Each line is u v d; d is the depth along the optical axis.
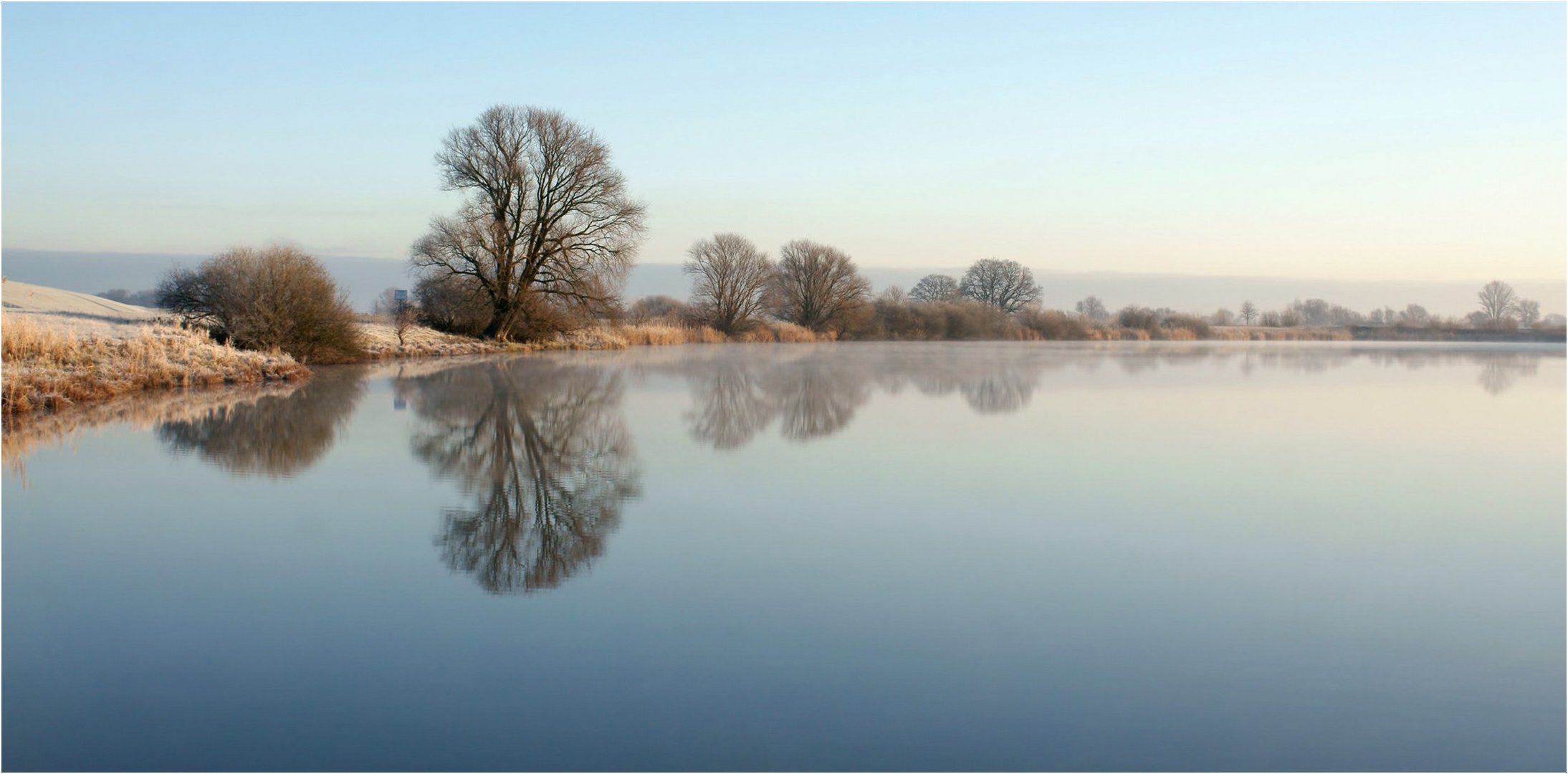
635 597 7.15
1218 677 5.80
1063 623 6.70
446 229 45.81
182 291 33.31
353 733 5.04
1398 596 7.40
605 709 5.30
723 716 5.23
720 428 16.34
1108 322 113.06
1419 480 12.10
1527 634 6.57
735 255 73.06
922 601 7.12
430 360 37.09
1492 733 5.13
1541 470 12.92
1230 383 27.72
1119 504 10.51
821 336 81.50
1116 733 5.08
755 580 7.57
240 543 8.66
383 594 7.21
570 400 20.97
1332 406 21.16
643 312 79.94
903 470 12.36
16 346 20.56
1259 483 11.79
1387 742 5.03
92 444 14.16
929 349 58.22
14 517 9.62
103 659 6.02
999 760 4.79
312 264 33.06
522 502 10.32
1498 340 104.06
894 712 5.30
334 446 14.09
